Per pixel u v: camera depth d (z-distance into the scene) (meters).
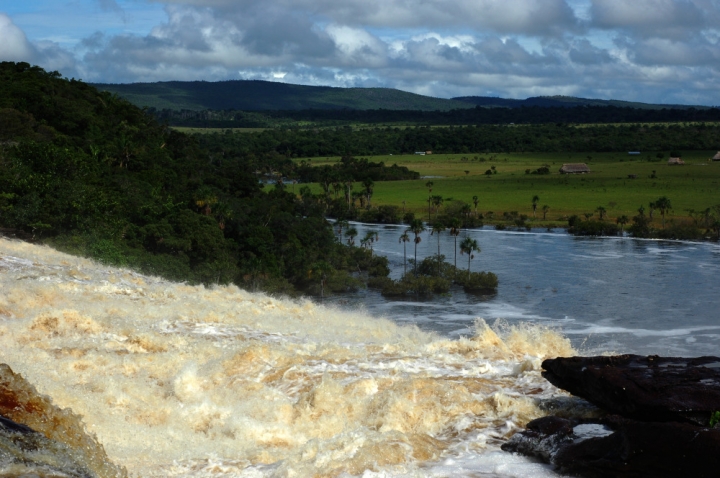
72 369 12.68
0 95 100.25
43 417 7.27
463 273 83.88
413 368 12.63
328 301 78.06
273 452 8.77
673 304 68.50
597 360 9.74
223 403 11.06
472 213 142.00
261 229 86.19
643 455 7.26
